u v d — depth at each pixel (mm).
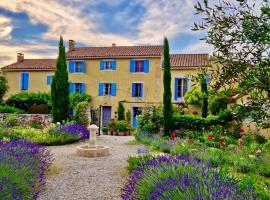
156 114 17219
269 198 4203
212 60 2453
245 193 4016
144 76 26172
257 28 2150
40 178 6078
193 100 20938
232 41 2332
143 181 5031
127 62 26609
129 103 26281
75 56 27422
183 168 5152
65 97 18062
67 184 6602
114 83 26750
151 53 26062
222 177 4730
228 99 2426
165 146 11586
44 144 12898
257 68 2207
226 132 14750
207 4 2381
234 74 2334
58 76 18047
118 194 5902
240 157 8578
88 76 27359
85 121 18781
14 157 6113
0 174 4738
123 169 8164
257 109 2262
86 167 8453
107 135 19547
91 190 6168
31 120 17359
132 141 14930
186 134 15438
